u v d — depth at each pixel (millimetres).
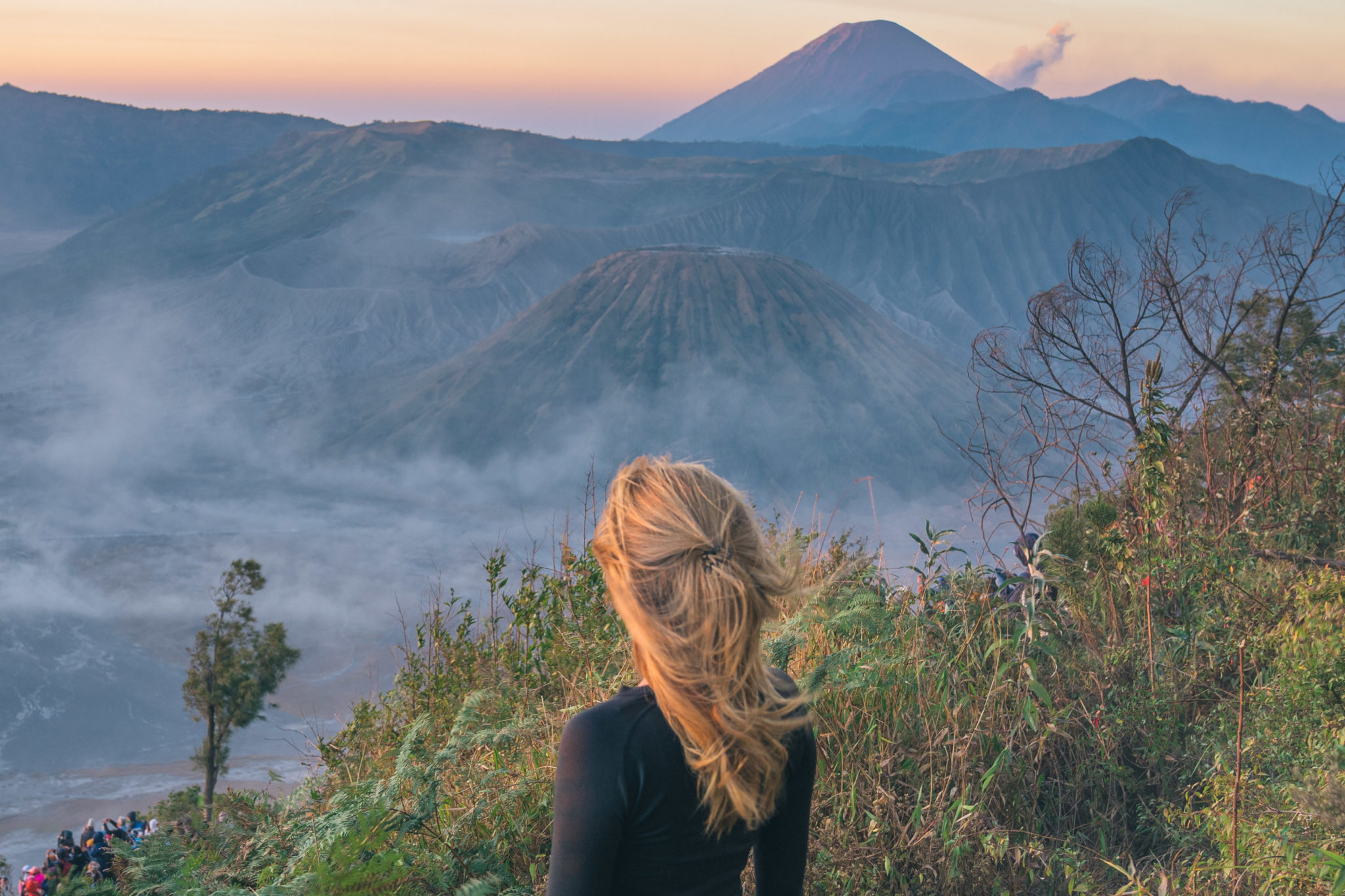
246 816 3094
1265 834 2357
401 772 2602
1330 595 2779
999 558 4371
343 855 2006
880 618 3379
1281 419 5492
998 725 2953
